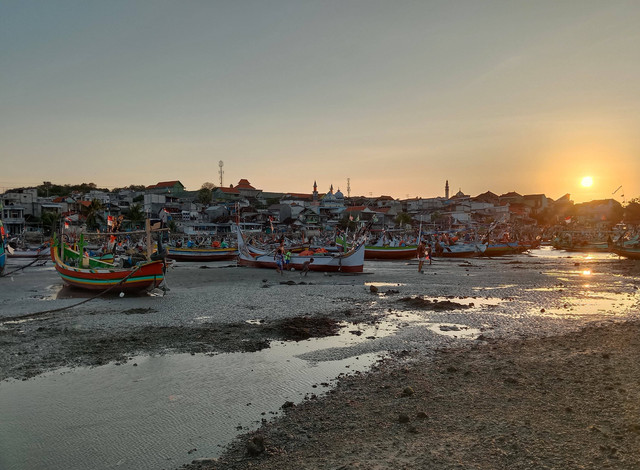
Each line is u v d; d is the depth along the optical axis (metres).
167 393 9.41
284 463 6.39
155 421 8.05
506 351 12.23
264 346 12.99
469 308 19.03
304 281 29.12
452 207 133.12
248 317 17.09
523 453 6.43
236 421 8.01
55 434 7.59
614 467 5.96
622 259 51.22
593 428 7.19
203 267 40.25
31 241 78.50
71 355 12.08
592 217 141.38
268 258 38.06
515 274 33.75
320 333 14.55
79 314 17.73
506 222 115.19
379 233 91.69
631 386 9.21
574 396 8.71
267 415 8.25
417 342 13.39
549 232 113.00
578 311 18.36
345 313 17.86
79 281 23.47
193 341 13.52
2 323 16.11
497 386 9.41
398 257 50.28
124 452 6.96
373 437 7.14
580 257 56.56
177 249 47.12
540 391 9.03
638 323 15.88
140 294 22.75
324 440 7.11
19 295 23.02
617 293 23.42
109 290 22.12
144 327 15.38
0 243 31.75
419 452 6.56
